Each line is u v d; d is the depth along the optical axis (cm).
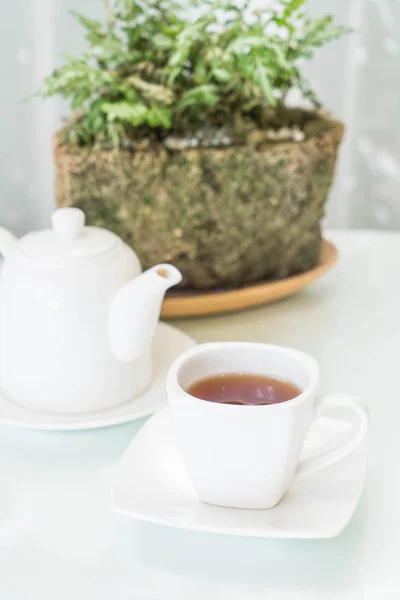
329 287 110
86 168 96
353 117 185
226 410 70
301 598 69
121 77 99
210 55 97
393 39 175
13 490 77
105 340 82
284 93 107
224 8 101
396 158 188
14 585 69
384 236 126
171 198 96
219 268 100
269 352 75
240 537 73
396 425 83
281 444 70
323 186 102
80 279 81
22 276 82
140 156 95
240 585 70
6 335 83
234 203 97
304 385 74
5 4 174
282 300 106
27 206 198
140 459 76
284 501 73
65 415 83
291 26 103
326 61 179
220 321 101
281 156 97
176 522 71
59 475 79
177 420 71
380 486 77
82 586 70
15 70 181
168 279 81
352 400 73
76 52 179
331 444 78
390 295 108
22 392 84
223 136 100
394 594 69
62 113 186
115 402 84
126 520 74
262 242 100
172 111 98
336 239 125
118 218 97
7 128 188
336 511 72
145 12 104
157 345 93
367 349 95
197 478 72
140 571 71
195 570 71
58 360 82
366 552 72
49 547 72
